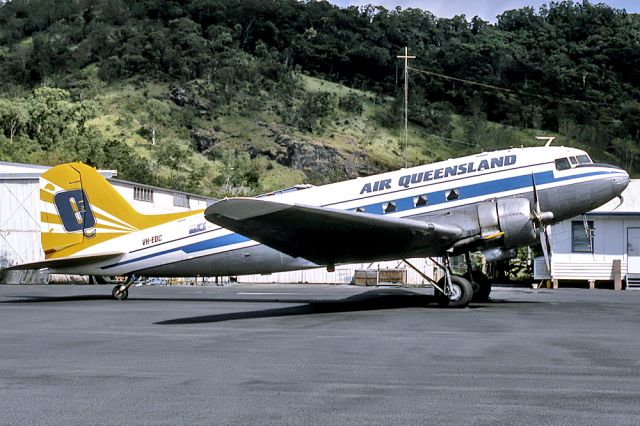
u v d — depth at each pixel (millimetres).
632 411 6742
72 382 8305
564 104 158250
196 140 144875
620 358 9859
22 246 42656
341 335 12695
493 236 18422
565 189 19219
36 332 13586
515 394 7512
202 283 42875
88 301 22625
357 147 151125
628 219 33719
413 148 154875
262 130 151875
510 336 12352
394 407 6949
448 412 6738
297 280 43312
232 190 105250
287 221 16781
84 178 22781
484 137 154875
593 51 180375
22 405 7113
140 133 141250
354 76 185375
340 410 6836
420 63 181875
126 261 22281
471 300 19484
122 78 174125
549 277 33969
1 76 185125
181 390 7816
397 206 19594
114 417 6609
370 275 39969
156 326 14602
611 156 141625
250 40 198500
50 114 112625
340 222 16844
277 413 6730
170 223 21938
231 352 10664
